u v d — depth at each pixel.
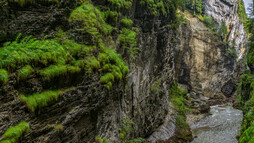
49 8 7.21
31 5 6.65
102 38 9.84
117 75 10.00
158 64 21.59
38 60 5.79
